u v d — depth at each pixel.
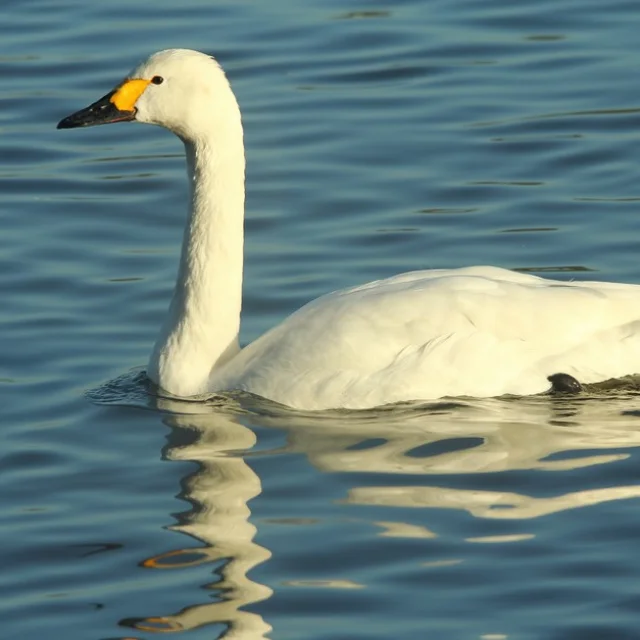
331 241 19.33
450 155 21.36
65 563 12.23
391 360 14.88
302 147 21.73
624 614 11.23
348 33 25.08
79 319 17.50
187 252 15.80
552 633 11.04
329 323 15.15
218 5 26.30
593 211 19.78
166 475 13.66
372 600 11.51
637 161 20.95
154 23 25.62
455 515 12.65
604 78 23.19
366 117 22.52
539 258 18.66
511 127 22.02
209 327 15.75
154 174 21.33
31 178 21.16
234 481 13.46
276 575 11.89
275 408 15.05
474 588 11.61
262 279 18.45
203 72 15.34
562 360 14.91
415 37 24.88
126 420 14.98
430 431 14.32
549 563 11.89
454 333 14.85
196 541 12.45
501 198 20.22
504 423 14.43
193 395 15.54
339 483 13.30
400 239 19.31
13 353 16.62
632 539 12.20
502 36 24.78
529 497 12.94
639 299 15.13
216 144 15.48
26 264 18.81
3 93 23.39
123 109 15.46
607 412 14.62
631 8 25.53
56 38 25.12
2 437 14.62
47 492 13.45
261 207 20.17
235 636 11.12
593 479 13.22
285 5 26.25
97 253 19.16
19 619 11.49
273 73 23.89
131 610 11.54
